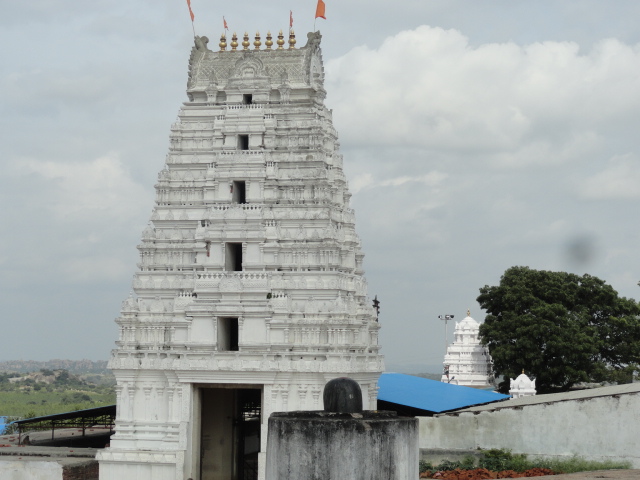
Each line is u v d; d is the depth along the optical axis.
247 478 100.44
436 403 101.62
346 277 94.88
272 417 32.22
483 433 76.62
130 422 90.50
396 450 31.27
